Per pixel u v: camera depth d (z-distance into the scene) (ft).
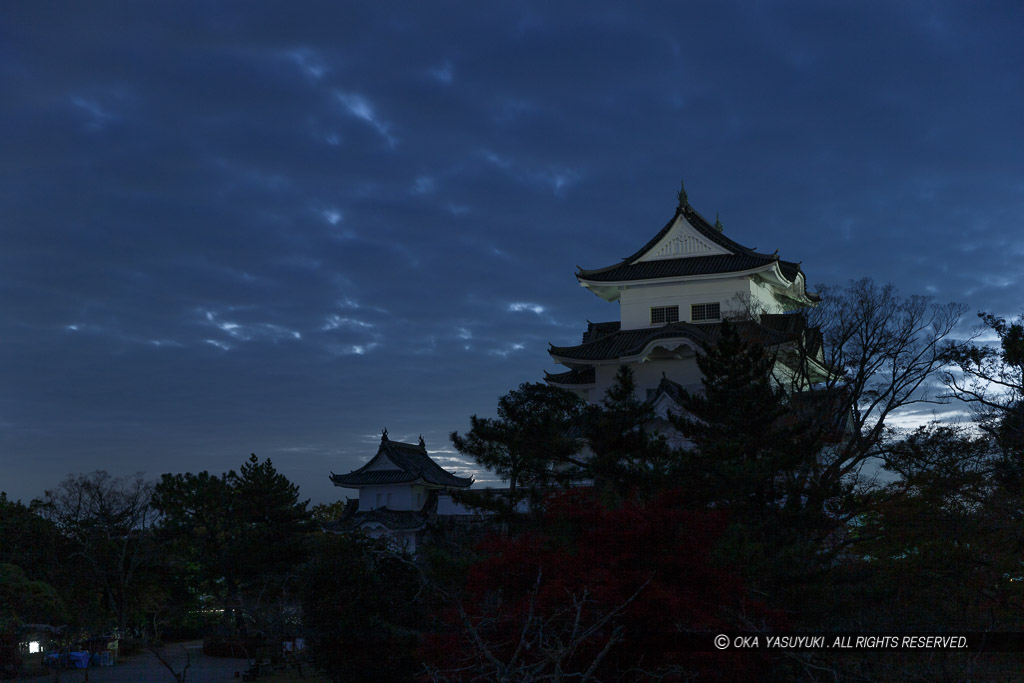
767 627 59.11
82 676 151.12
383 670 107.04
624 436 94.63
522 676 45.88
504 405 100.89
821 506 93.71
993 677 59.98
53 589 183.73
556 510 64.18
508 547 62.80
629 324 189.06
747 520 87.76
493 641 56.85
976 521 92.02
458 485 242.37
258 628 172.86
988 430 112.78
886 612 82.07
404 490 227.40
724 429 98.89
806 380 156.25
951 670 59.41
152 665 171.32
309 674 140.36
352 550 118.93
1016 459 108.47
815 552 83.82
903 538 96.43
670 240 190.60
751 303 168.14
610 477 91.15
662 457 92.63
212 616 220.64
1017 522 91.86
